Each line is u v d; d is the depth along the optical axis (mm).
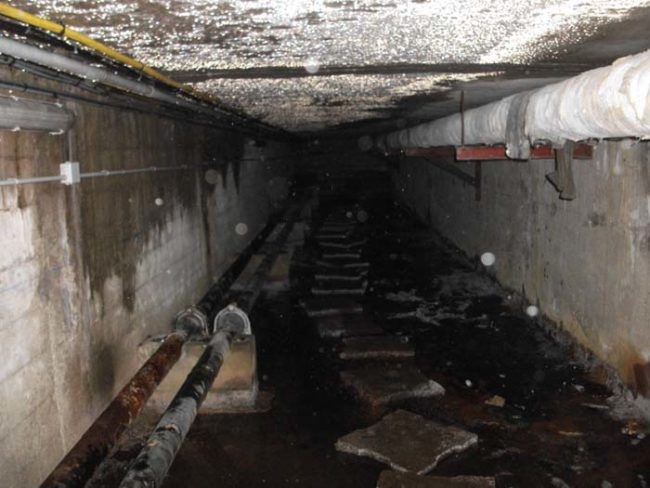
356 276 10461
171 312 6461
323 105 6512
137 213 5441
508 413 5461
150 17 2561
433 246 13695
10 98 3195
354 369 6523
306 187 20828
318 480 4516
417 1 2375
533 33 2984
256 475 4590
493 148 6062
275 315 8641
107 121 4766
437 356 6934
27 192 3555
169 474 4613
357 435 5008
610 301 5762
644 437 4895
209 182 8414
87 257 4375
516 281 8742
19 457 3424
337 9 2484
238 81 4477
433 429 5078
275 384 6223
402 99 5941
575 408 5477
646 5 2445
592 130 3385
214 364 4578
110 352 4793
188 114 6371
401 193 20359
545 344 7129
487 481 4348
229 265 9727
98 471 4633
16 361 3410
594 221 6062
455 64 3859
